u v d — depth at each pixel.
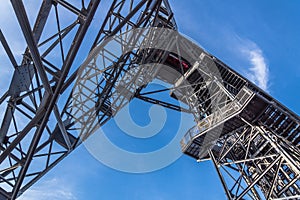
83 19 6.01
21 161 6.68
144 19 7.97
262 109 13.27
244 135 17.36
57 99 5.73
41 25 6.14
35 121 5.55
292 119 13.19
